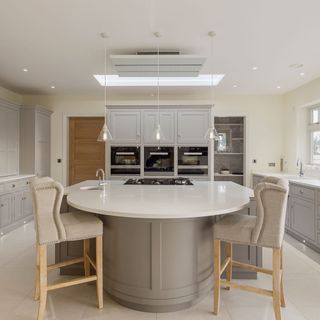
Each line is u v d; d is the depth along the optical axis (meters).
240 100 5.76
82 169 6.02
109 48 3.25
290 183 4.14
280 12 2.46
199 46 3.20
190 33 2.86
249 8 2.39
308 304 2.31
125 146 5.21
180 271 2.17
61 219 2.27
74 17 2.54
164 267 2.14
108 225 2.37
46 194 2.03
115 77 4.79
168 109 5.21
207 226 2.36
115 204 2.14
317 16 2.52
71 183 6.00
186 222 2.18
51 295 2.44
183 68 3.52
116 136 5.22
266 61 3.71
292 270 2.97
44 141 5.48
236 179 6.01
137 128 5.21
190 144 5.21
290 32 2.84
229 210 1.98
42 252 2.05
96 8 2.39
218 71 4.16
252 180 5.70
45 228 2.05
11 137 4.81
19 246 3.68
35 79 4.56
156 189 3.02
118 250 2.26
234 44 3.14
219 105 5.79
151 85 4.91
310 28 2.76
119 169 5.21
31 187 2.06
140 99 5.79
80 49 3.28
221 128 6.00
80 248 2.81
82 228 2.18
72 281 2.17
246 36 2.94
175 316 2.14
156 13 2.47
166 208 1.99
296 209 3.99
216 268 2.16
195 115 5.21
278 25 2.69
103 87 5.06
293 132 5.32
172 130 5.21
